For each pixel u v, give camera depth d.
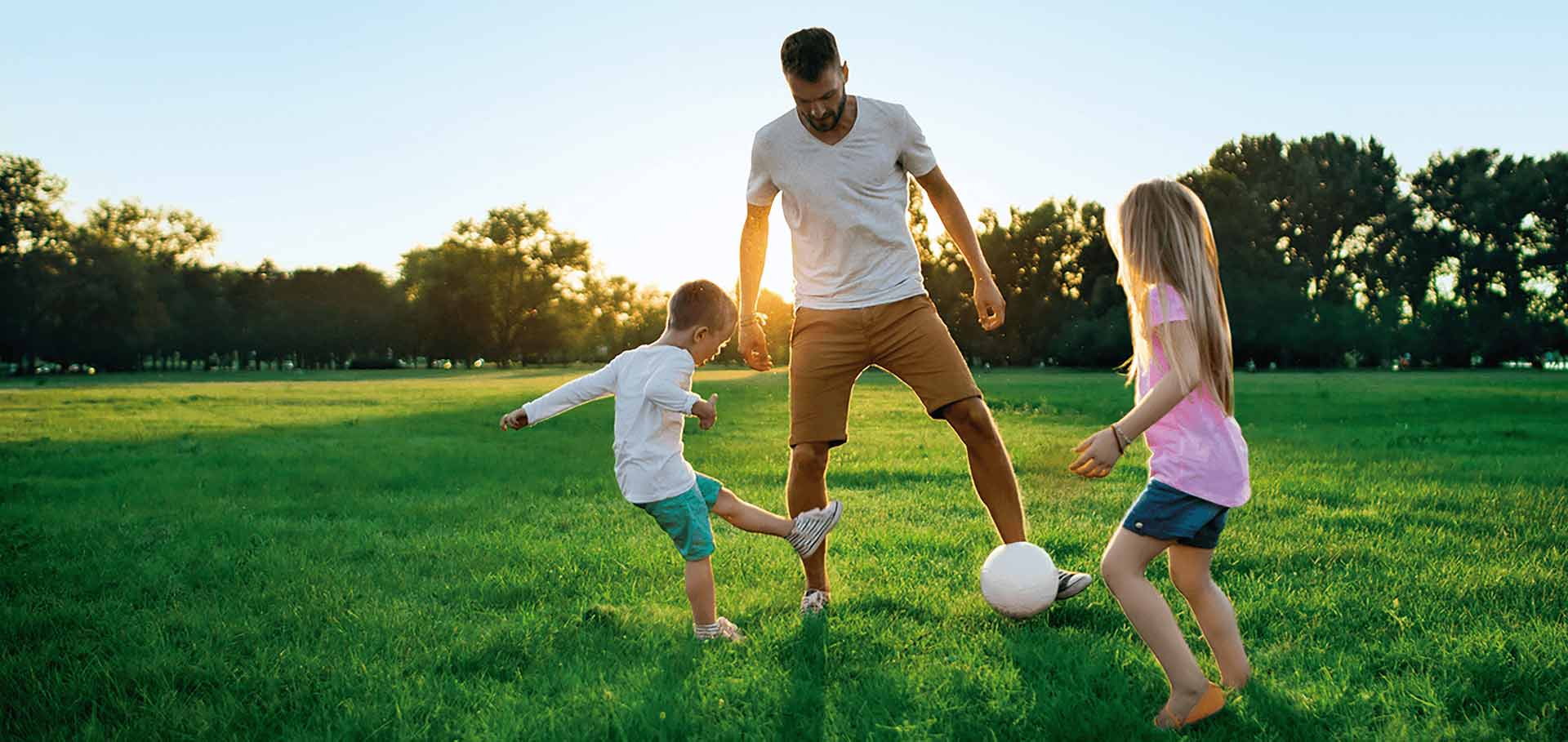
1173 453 2.85
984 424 4.12
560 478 8.52
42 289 66.25
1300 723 2.80
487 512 6.66
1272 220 68.31
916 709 2.96
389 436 12.91
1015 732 2.79
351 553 5.26
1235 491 2.82
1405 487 7.36
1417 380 36.38
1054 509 6.65
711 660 3.38
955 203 4.33
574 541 5.59
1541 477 7.96
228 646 3.63
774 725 2.85
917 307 4.12
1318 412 16.34
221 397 24.64
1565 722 2.82
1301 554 4.97
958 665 3.29
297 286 90.69
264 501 7.12
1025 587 3.72
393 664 3.38
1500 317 64.56
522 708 2.97
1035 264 69.94
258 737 2.84
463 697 3.08
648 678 3.21
